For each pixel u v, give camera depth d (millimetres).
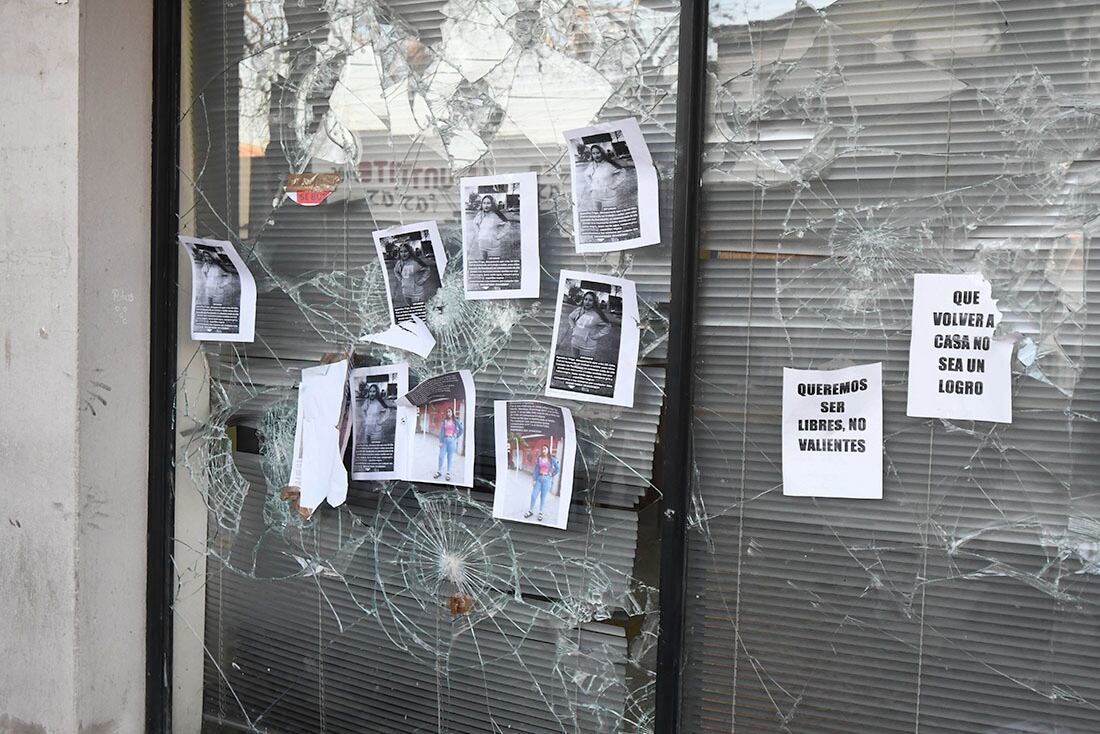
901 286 2068
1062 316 1955
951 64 1998
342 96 2590
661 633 2285
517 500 2436
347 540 2684
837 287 2121
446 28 2443
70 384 2707
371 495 2641
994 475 2027
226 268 2762
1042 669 2020
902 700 2137
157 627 2914
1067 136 1928
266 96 2693
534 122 2361
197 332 2812
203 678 2928
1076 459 1964
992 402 2010
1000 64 1963
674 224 2215
